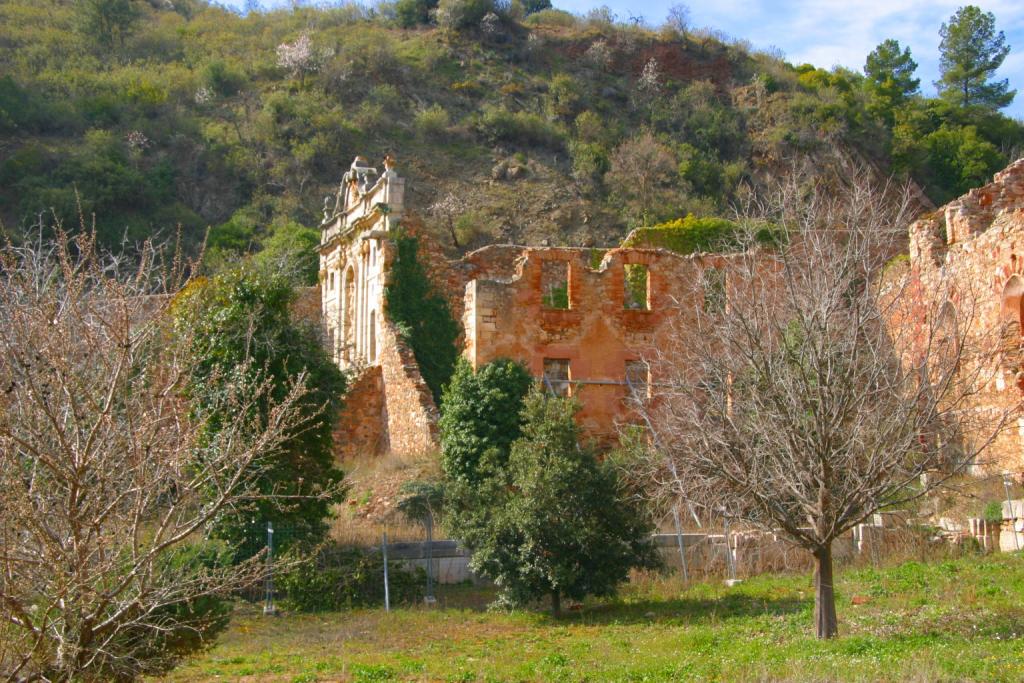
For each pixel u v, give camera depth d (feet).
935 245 97.76
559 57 313.12
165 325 41.24
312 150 239.91
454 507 64.44
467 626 58.85
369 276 122.72
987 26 295.07
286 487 66.49
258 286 72.02
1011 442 74.02
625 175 250.57
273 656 51.29
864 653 43.52
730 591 64.18
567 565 60.54
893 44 311.88
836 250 58.70
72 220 188.03
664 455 58.65
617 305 103.40
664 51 314.14
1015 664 39.09
